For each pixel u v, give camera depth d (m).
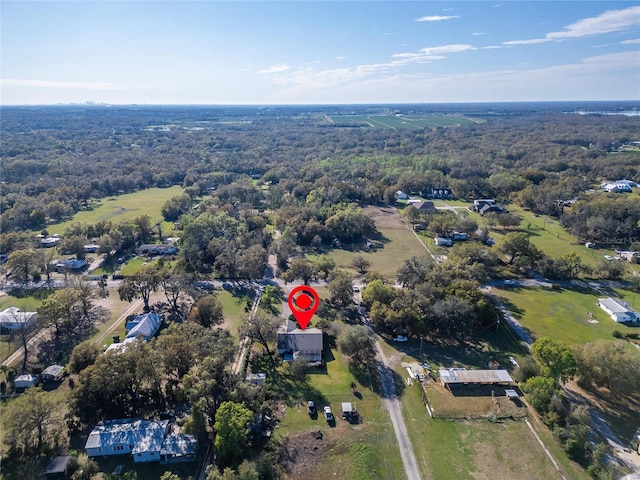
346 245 154.62
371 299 98.50
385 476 56.53
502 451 60.75
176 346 72.56
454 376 75.25
